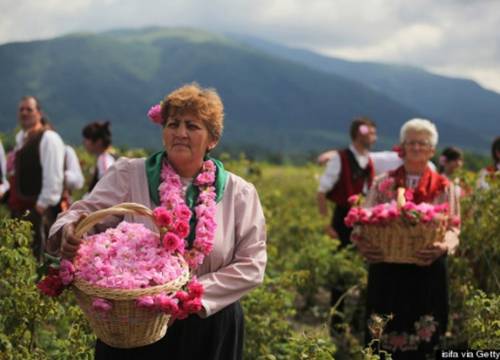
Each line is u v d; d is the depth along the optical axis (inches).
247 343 196.5
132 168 129.6
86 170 396.8
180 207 119.0
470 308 201.6
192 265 122.0
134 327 111.6
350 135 280.8
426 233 189.9
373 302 204.1
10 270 163.8
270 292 225.1
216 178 129.0
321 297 310.3
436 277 200.8
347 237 280.2
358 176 278.4
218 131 129.2
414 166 205.8
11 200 280.4
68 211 126.3
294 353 163.6
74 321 160.1
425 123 204.5
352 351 220.8
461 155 326.6
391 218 189.6
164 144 129.1
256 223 130.9
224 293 123.0
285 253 345.7
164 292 111.3
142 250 116.6
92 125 291.1
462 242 241.3
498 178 241.8
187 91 126.7
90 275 112.3
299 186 530.6
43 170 273.4
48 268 118.6
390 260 194.9
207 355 124.0
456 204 205.3
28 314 159.6
